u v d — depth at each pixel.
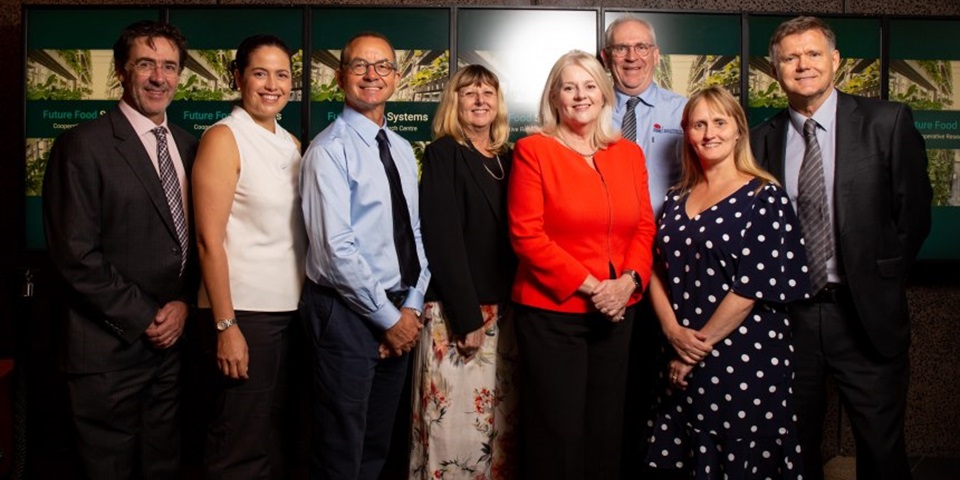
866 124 2.13
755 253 1.94
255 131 1.95
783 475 1.95
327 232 1.85
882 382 2.13
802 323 2.18
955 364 2.99
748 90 2.74
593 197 2.01
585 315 2.01
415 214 2.13
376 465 2.15
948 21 2.76
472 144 2.20
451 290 2.07
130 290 1.85
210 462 1.93
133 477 1.98
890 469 2.14
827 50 2.12
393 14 2.72
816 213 2.14
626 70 2.43
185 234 1.99
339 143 1.92
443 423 2.14
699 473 1.98
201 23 2.71
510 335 2.23
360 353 1.95
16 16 2.92
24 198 2.73
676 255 2.06
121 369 1.88
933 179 2.80
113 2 2.83
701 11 2.72
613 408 2.07
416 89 2.74
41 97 2.71
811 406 2.19
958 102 2.78
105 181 1.84
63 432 2.90
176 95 2.71
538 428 2.02
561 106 2.08
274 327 1.96
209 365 1.98
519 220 2.01
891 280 2.12
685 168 2.17
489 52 2.74
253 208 1.91
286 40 2.72
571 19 2.73
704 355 1.98
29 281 2.38
